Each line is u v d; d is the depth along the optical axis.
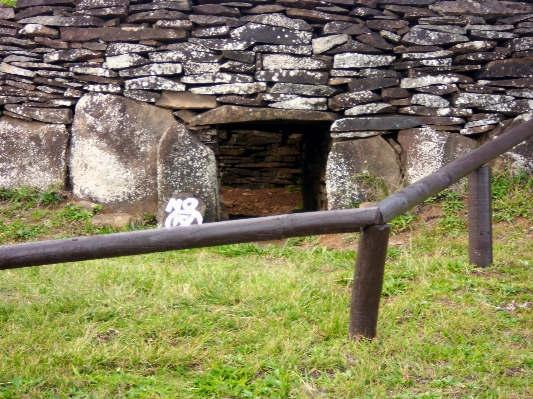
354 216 3.16
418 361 3.20
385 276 4.46
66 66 6.43
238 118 6.27
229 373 3.08
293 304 3.89
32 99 6.50
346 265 4.94
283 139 9.74
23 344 3.32
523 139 4.64
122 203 6.43
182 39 6.27
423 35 6.21
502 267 4.62
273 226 3.02
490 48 6.23
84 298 3.98
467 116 6.32
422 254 5.16
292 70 6.25
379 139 6.35
